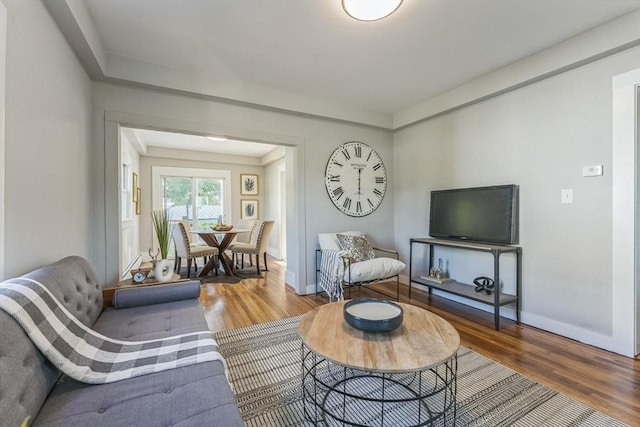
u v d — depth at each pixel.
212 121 3.13
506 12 2.03
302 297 3.63
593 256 2.32
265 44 2.43
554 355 2.17
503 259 2.97
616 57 2.19
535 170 2.69
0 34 1.22
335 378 1.88
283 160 6.30
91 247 2.53
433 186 3.76
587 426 1.46
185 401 1.05
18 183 1.38
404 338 1.45
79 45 2.05
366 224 4.20
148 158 6.17
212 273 4.95
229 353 2.23
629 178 2.13
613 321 2.22
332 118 3.75
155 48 2.48
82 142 2.31
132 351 1.37
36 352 1.06
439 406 1.61
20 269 1.39
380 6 1.87
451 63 2.75
